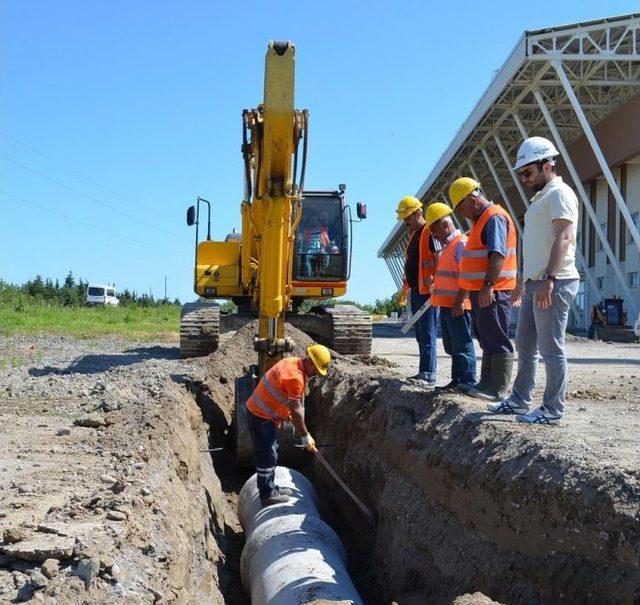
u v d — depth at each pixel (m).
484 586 5.10
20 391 10.06
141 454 6.86
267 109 8.12
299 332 13.59
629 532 4.00
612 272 32.91
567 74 26.95
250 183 10.23
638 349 18.78
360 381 9.98
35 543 4.40
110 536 4.64
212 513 8.05
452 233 7.69
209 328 14.23
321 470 10.16
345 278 14.09
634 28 23.83
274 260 9.00
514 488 5.11
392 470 7.73
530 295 6.14
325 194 14.22
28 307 34.31
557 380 6.04
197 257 14.38
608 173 24.44
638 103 28.17
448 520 6.14
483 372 7.18
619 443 5.45
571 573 4.27
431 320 8.73
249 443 9.57
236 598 6.93
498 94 27.69
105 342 20.94
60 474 6.13
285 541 6.80
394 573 6.69
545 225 5.87
